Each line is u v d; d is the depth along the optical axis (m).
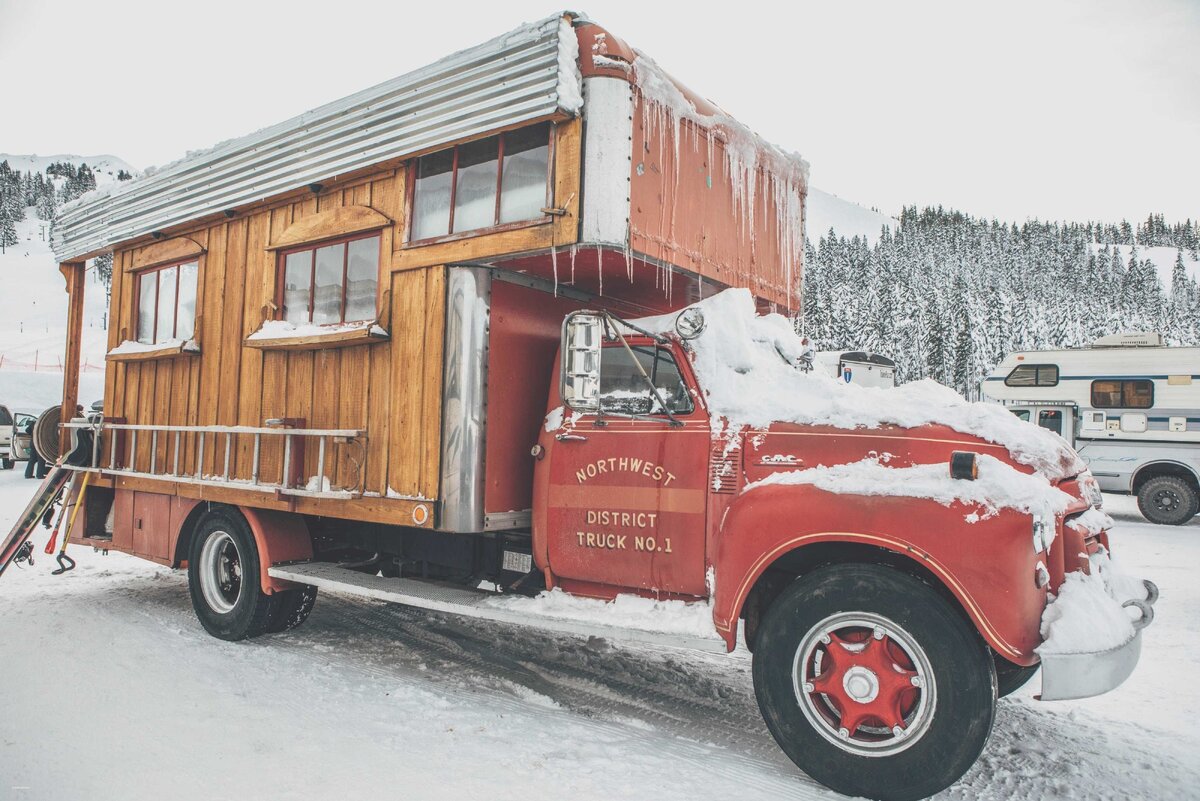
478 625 5.73
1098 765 3.45
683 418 3.77
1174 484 12.88
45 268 129.12
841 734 3.10
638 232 3.88
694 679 4.59
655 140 4.03
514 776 3.21
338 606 6.30
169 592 6.67
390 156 4.48
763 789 3.15
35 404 31.52
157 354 5.99
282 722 3.76
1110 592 3.21
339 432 4.54
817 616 3.15
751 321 3.95
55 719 3.74
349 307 4.82
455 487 4.13
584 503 3.98
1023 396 14.69
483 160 4.19
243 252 5.57
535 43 3.81
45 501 6.55
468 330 4.18
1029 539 2.88
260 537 5.08
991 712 2.87
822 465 3.39
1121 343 14.18
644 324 4.07
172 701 4.02
